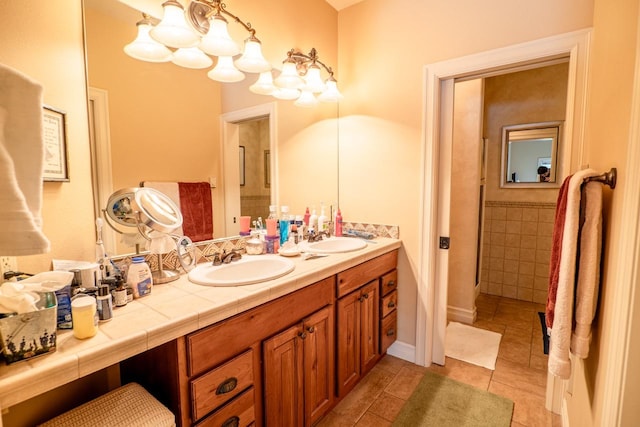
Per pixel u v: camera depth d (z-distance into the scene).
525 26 1.60
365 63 2.19
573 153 1.50
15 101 0.68
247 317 1.10
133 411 0.86
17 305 0.70
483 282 3.41
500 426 1.56
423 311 2.06
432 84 1.91
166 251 1.26
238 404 1.08
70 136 1.03
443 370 2.04
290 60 1.80
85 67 1.08
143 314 0.93
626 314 0.69
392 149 2.11
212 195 1.59
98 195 1.14
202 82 1.51
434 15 1.89
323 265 1.46
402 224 2.11
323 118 2.26
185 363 0.92
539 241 3.11
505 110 3.17
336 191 2.39
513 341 2.42
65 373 0.71
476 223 2.65
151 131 1.32
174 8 1.18
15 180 0.67
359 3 2.20
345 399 1.76
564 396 1.56
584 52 1.46
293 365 1.30
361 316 1.76
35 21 0.93
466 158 2.64
